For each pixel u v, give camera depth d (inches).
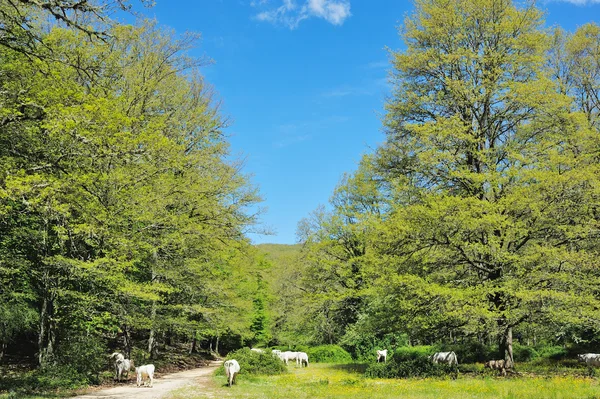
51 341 649.0
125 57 805.2
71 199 542.9
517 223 662.5
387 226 733.9
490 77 760.3
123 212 644.7
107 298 678.5
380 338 1298.0
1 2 439.8
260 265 1935.3
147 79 824.9
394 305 788.6
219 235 904.9
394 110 844.0
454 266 748.0
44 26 623.2
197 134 946.7
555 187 647.1
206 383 703.1
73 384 594.6
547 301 633.0
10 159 506.9
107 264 590.6
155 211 706.2
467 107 783.7
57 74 506.0
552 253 629.0
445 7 800.9
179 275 882.1
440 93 772.6
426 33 818.2
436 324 728.3
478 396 451.5
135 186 679.7
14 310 621.6
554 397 418.0
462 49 764.0
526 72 768.3
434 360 853.2
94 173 554.9
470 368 770.2
